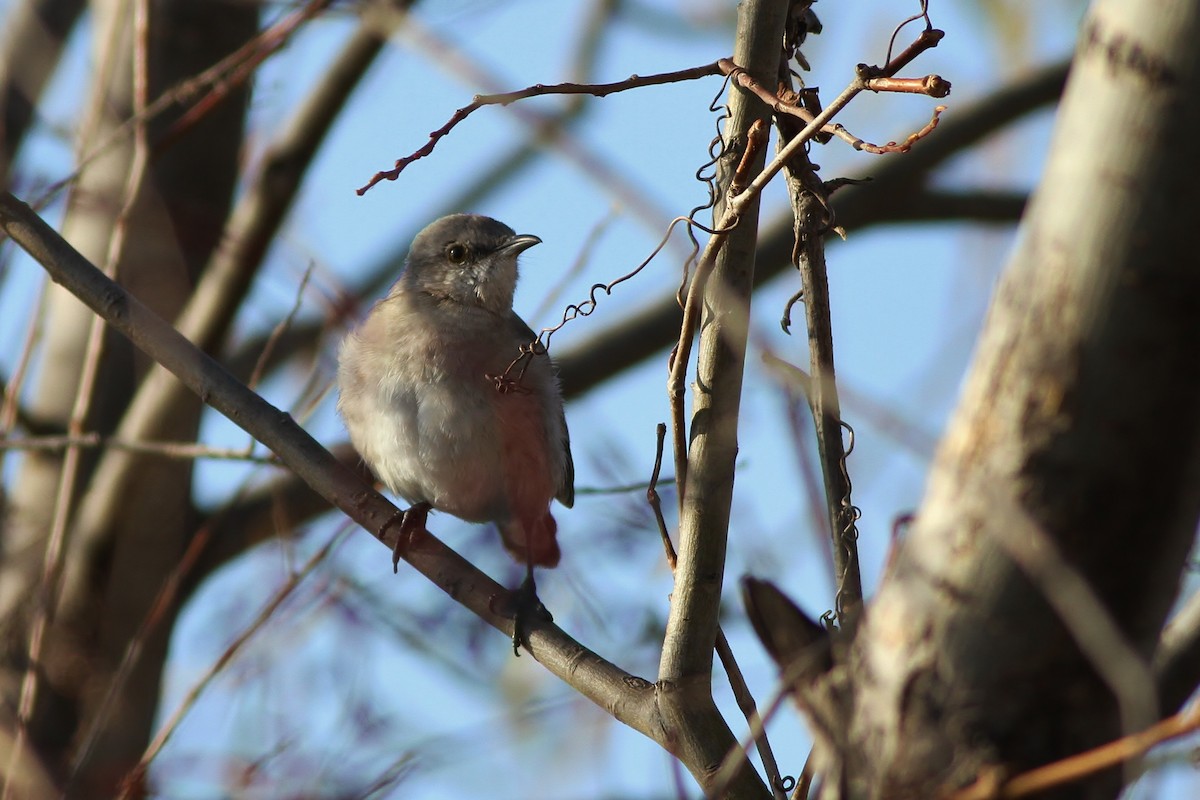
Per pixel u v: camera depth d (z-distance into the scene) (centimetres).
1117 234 438
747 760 682
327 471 921
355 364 1157
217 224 1454
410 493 1165
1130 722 444
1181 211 431
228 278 1337
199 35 1516
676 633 712
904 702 485
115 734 1246
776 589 625
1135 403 444
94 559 1334
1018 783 466
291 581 962
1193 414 442
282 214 1339
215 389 920
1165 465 446
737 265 706
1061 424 451
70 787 977
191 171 1485
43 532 1375
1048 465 454
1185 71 424
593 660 780
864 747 501
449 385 1116
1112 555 452
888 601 503
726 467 706
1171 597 461
